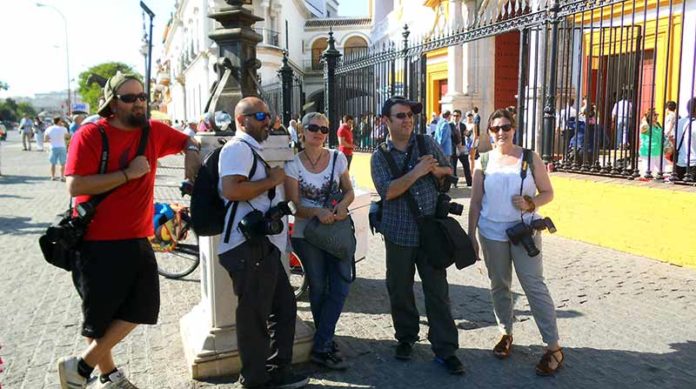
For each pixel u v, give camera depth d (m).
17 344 4.41
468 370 3.86
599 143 7.31
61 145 16.31
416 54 10.24
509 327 4.03
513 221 3.83
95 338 3.14
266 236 3.38
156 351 4.25
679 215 5.91
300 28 43.47
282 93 13.55
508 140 3.88
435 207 3.80
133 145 3.18
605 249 6.71
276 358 3.57
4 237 8.35
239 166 3.24
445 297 3.84
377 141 11.52
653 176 6.91
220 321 3.83
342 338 4.46
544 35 7.43
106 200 3.07
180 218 6.00
